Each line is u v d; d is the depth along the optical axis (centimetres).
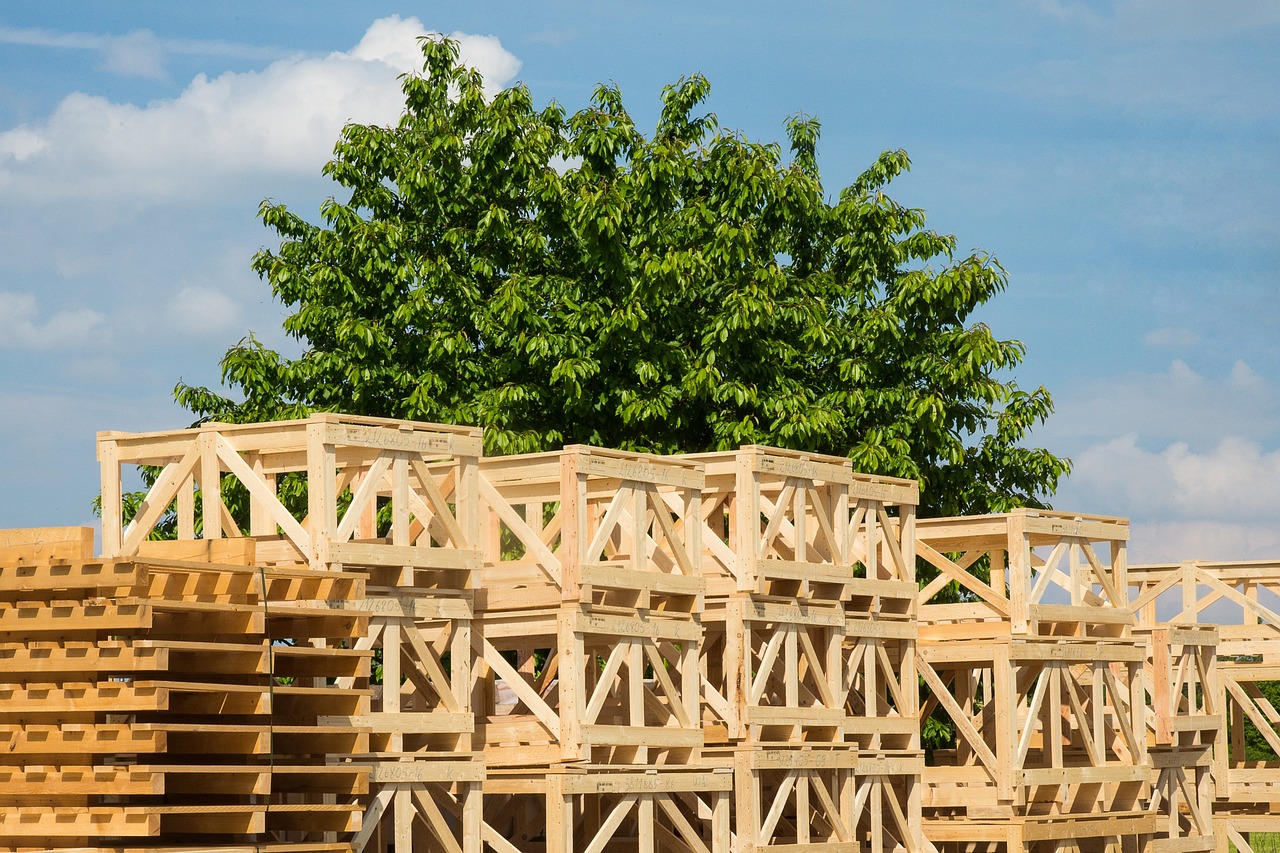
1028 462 3425
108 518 1803
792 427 3098
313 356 3328
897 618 2242
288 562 1766
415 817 1852
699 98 3609
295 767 1570
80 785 1457
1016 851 2309
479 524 2061
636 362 3188
